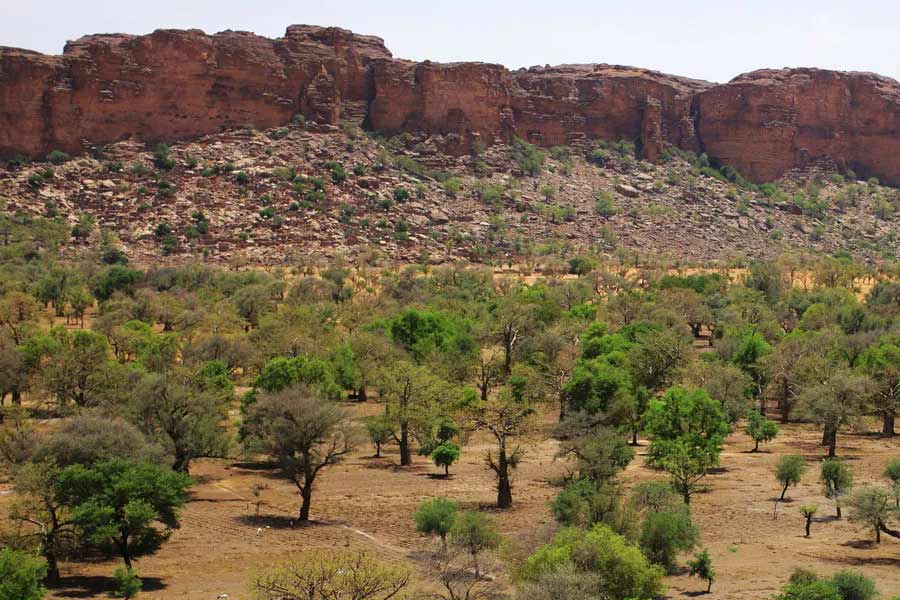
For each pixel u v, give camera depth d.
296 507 60.41
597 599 37.91
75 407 75.88
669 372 93.69
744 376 89.88
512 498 62.59
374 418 76.06
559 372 90.56
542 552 41.62
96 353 79.88
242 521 56.88
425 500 62.09
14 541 45.44
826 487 64.50
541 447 79.44
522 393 88.62
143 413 62.25
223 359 95.88
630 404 78.06
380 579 38.50
